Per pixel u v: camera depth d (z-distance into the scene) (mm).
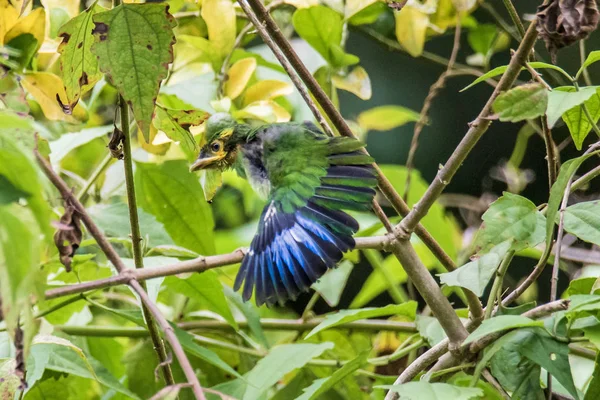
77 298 6504
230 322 7258
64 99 6168
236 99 8078
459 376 6508
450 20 9773
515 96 4898
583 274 8828
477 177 13305
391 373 8664
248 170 7066
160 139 7316
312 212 5957
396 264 9172
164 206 8172
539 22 4973
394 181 9570
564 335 5316
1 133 3576
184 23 9438
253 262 5832
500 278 5715
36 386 7035
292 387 8148
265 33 6172
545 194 13016
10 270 3387
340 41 8633
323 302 13156
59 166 8750
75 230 4746
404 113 9805
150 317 5664
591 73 12656
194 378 4043
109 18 5199
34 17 5719
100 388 8383
